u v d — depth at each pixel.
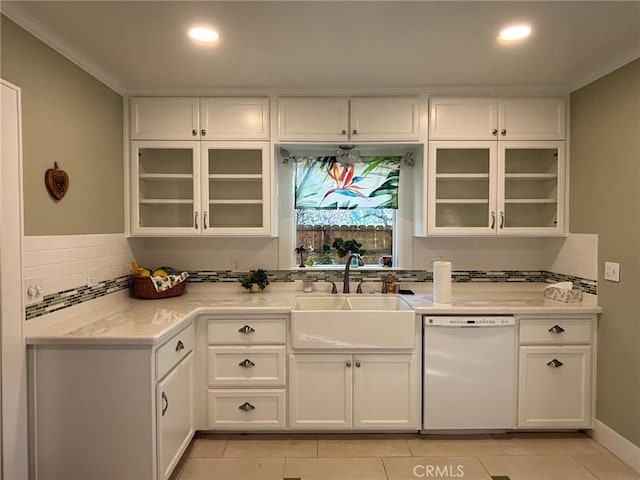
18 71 1.86
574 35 2.08
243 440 2.60
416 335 2.58
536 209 3.06
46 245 2.05
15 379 1.83
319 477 2.21
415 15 1.88
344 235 3.30
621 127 2.38
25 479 1.91
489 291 3.24
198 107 2.87
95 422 1.95
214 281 3.23
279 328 2.59
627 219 2.35
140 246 3.14
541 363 2.58
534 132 2.87
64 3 1.77
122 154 2.84
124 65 2.44
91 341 1.92
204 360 2.58
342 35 2.08
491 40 2.14
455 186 3.06
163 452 2.04
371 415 2.58
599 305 2.57
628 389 2.33
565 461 2.36
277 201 3.21
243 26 1.98
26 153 1.91
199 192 2.89
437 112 2.87
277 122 2.87
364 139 2.87
